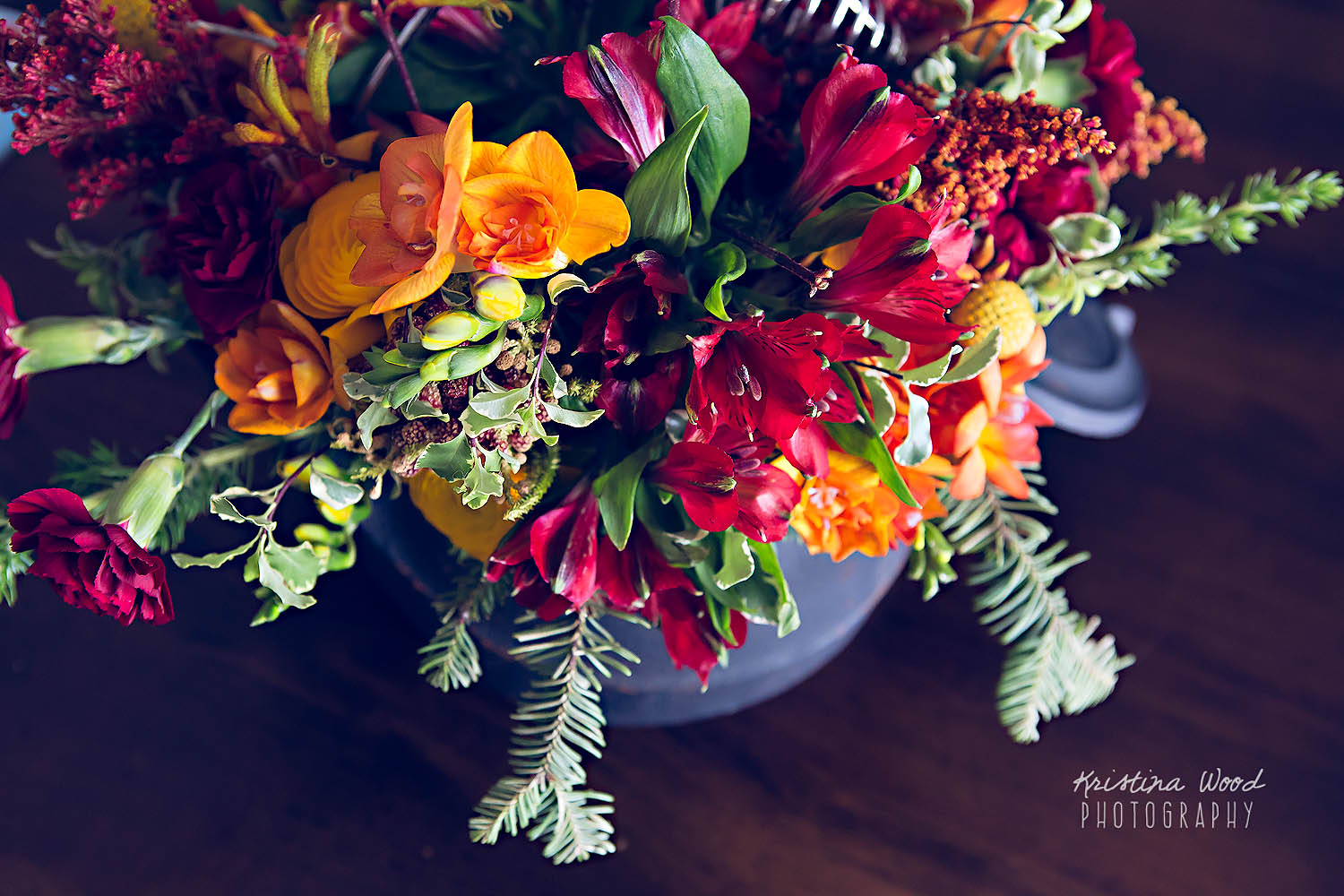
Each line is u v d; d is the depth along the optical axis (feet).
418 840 2.52
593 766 2.55
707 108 1.52
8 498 2.60
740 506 1.63
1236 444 2.78
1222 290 2.88
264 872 2.51
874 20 1.83
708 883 2.53
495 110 1.90
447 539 2.01
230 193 1.69
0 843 2.51
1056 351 2.54
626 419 1.63
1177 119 2.13
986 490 1.97
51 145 1.80
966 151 1.73
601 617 1.99
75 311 2.67
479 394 1.54
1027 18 1.78
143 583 1.63
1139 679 2.64
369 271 1.58
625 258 1.62
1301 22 3.08
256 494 1.73
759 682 2.19
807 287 1.64
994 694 2.60
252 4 1.89
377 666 2.58
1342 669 2.64
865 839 2.55
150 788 2.53
